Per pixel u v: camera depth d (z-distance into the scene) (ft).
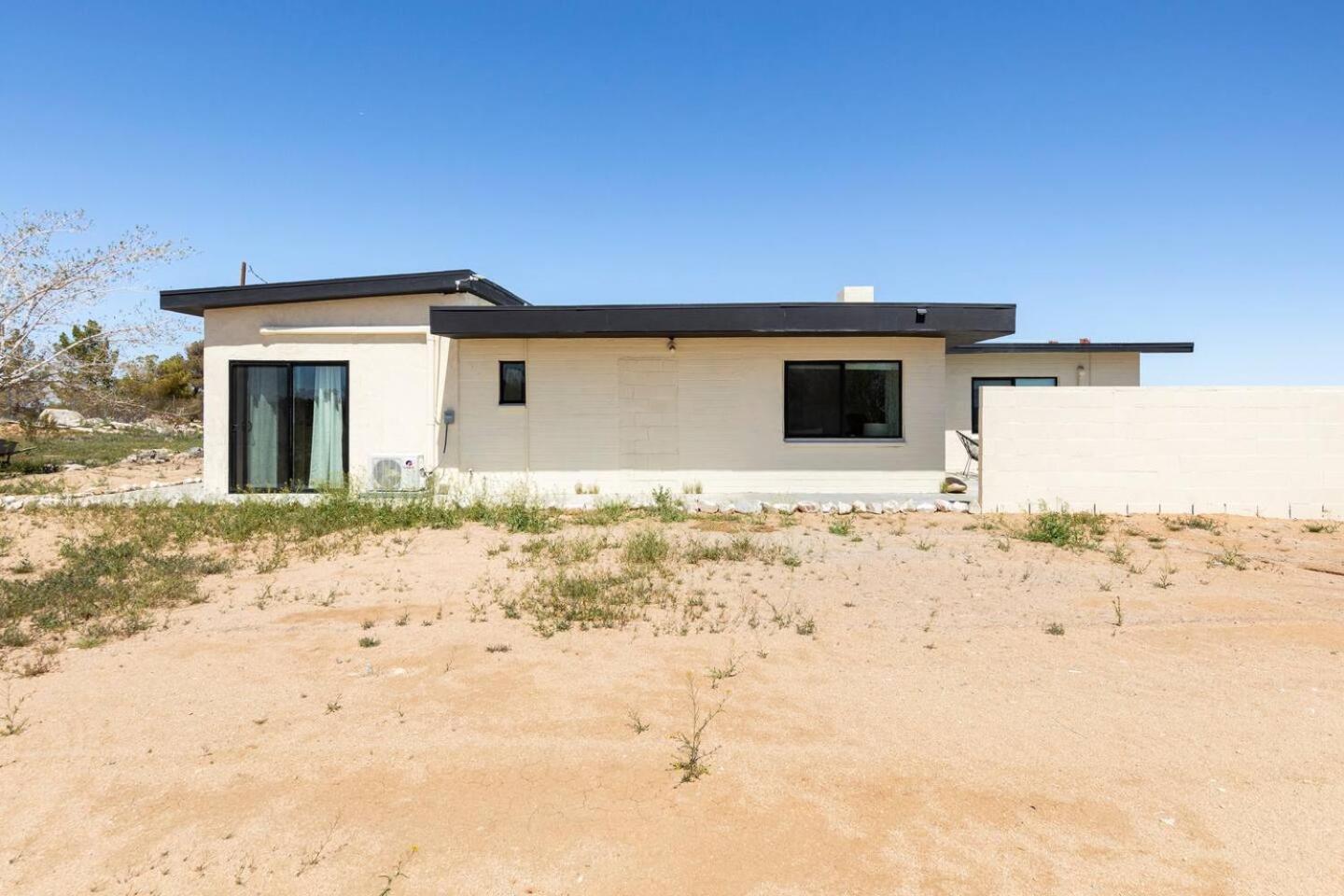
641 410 40.93
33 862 9.14
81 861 9.18
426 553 26.27
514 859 9.20
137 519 31.89
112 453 65.87
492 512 33.83
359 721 12.96
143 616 18.78
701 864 9.07
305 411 41.09
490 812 10.20
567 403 40.75
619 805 10.37
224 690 14.29
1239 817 10.04
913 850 9.34
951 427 57.93
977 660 15.78
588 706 13.52
